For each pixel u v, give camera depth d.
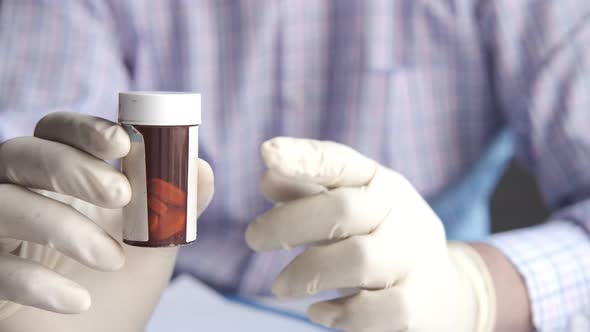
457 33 1.76
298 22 1.77
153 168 0.85
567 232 1.40
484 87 1.79
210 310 1.54
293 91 1.79
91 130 0.89
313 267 0.95
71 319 1.07
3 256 0.93
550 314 1.24
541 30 1.65
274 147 0.92
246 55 1.77
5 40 1.76
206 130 1.79
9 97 1.71
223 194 1.81
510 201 2.35
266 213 0.98
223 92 1.80
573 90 1.61
